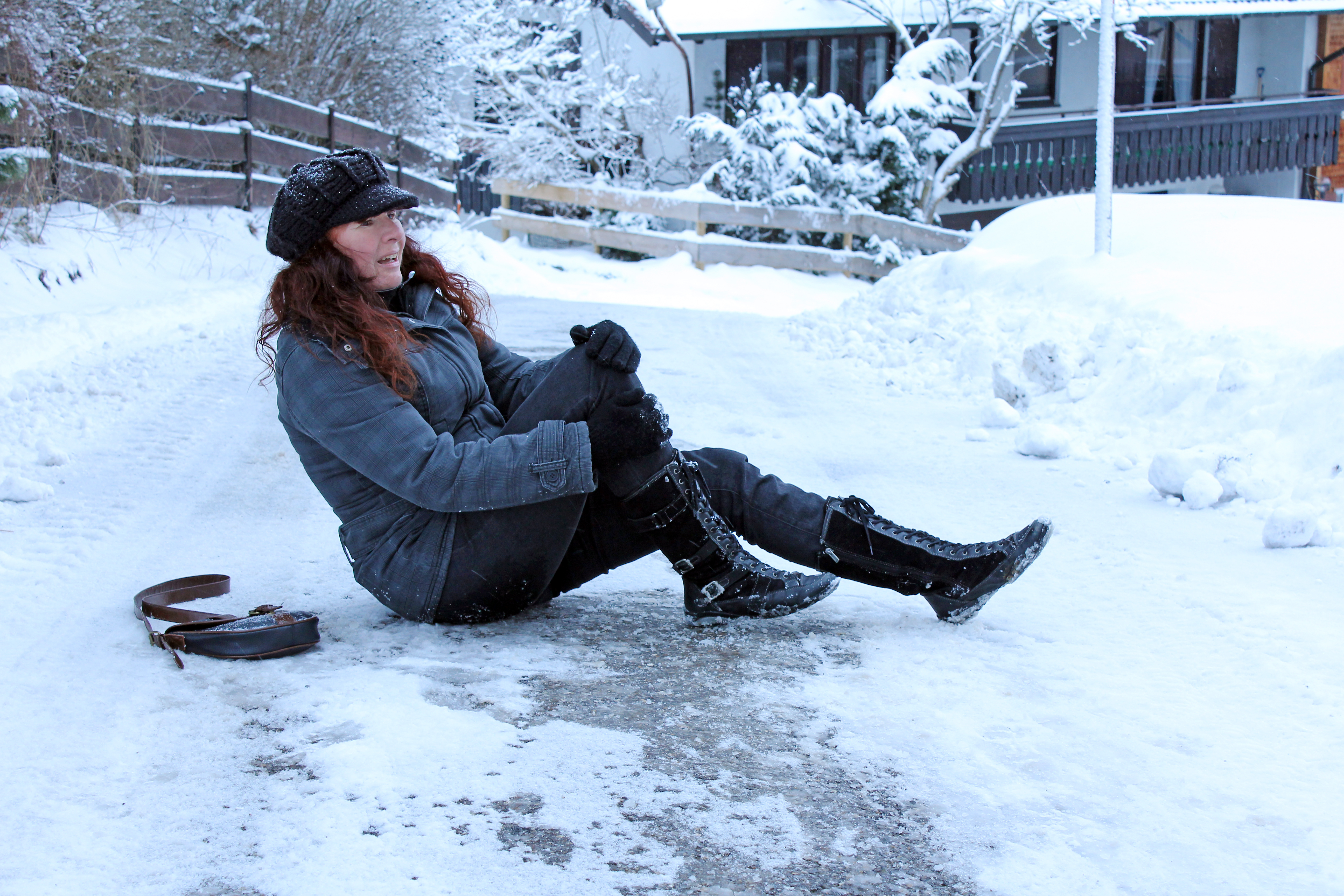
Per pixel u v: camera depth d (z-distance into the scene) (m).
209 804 1.75
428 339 2.47
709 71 21.25
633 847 1.65
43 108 8.08
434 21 15.48
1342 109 22.41
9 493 3.66
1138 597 2.81
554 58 18.91
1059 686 2.26
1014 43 18.09
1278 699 2.16
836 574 2.54
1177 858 1.62
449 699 2.17
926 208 18.27
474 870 1.57
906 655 2.44
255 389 5.60
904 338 7.30
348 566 3.11
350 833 1.66
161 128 9.90
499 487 2.23
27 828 1.67
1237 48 22.72
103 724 2.04
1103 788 1.83
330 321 2.25
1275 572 2.97
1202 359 4.79
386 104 15.30
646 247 16.89
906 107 17.06
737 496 2.52
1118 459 4.34
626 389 2.33
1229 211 7.14
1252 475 3.81
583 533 2.54
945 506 3.79
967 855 1.64
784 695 2.22
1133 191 22.20
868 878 1.58
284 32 13.14
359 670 2.31
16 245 7.48
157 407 5.12
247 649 2.36
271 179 11.73
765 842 1.67
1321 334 4.59
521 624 2.65
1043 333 6.06
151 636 2.45
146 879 1.55
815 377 6.70
